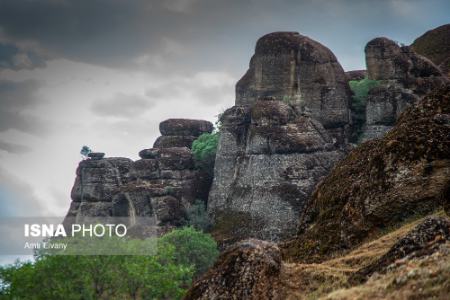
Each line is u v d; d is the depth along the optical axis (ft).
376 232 152.15
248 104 470.80
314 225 169.07
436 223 111.24
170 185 451.53
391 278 101.86
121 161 495.41
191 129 505.25
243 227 406.00
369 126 435.94
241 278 120.06
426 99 167.53
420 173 151.33
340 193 168.25
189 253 341.21
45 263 169.78
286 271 127.54
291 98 453.58
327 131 447.42
